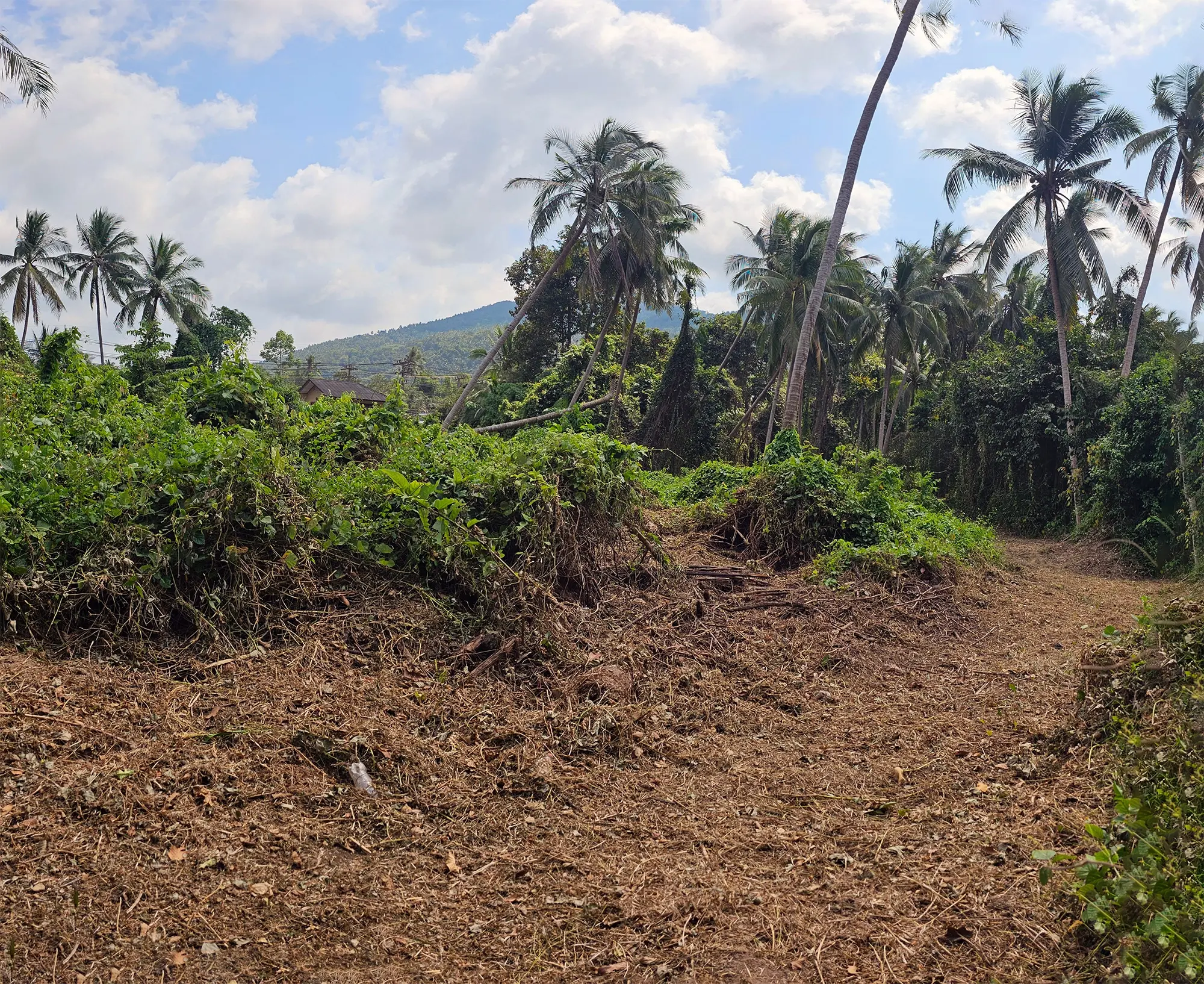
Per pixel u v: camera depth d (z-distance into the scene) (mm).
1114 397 21078
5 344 14539
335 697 4465
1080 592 10891
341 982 2701
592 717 4879
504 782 4145
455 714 4648
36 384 8297
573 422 8555
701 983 2770
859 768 4688
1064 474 21766
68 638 4355
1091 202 22516
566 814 3971
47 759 3521
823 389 34125
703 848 3699
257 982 2668
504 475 6430
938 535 11258
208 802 3506
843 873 3461
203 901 2986
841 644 6898
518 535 6266
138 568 4672
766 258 31719
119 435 6703
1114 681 4582
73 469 5176
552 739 4625
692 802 4207
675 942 2979
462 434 8414
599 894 3289
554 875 3434
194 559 4840
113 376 8125
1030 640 7723
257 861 3258
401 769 4027
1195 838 2980
